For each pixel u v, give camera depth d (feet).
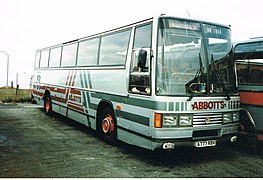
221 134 20.33
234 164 20.39
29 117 40.06
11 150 22.58
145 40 20.25
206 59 20.33
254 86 22.84
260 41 22.99
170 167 19.33
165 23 19.35
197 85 19.43
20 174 17.08
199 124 19.15
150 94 18.71
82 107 30.19
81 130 31.94
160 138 18.04
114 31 25.11
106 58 25.90
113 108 23.95
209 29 21.08
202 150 24.29
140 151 23.29
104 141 26.07
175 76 18.92
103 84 25.82
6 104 56.44
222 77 20.94
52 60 41.04
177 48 19.43
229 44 21.99
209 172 18.39
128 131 21.57
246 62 24.06
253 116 22.89
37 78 48.21
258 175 17.93
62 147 24.02
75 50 33.24
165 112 18.07
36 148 23.43
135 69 20.95
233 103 21.13
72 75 33.19
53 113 42.29
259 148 25.25
